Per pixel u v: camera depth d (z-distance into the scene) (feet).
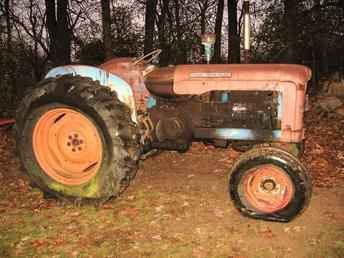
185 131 16.16
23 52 49.93
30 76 52.80
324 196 16.74
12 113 37.96
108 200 16.03
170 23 61.21
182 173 19.61
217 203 16.15
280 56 56.95
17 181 19.04
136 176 19.26
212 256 12.51
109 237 13.73
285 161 13.69
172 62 59.00
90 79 15.64
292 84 14.64
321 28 52.75
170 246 13.10
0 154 23.56
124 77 16.56
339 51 57.82
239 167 14.26
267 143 15.80
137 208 15.81
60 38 43.80
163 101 16.48
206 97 15.83
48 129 16.38
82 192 15.71
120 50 55.72
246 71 15.19
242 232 13.88
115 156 14.96
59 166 16.38
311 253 12.62
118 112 15.08
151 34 51.08
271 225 14.29
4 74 44.04
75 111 15.51
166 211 15.51
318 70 58.54
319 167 20.43
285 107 14.76
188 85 15.80
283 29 52.75
